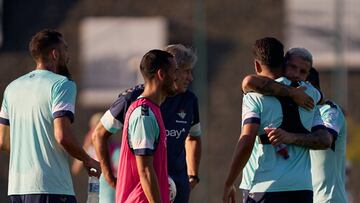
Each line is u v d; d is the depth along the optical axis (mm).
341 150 25672
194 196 86312
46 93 22844
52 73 23172
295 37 89500
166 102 23734
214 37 90500
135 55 89875
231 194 22844
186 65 23453
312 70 24812
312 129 22875
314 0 89188
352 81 88750
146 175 21031
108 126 23469
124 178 21578
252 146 22031
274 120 22375
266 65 22672
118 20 90562
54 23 91625
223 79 89688
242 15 90750
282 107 22453
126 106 23344
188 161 25344
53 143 22875
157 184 21078
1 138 23875
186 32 90562
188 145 25281
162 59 21531
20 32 91500
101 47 90062
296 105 22562
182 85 23531
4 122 23844
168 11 90812
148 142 21109
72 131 22688
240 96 89375
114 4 91125
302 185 22266
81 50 90500
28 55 91250
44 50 23281
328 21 89062
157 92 21578
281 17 90062
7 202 86562
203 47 90250
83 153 22828
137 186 21469
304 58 23141
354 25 88750
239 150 22031
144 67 21562
